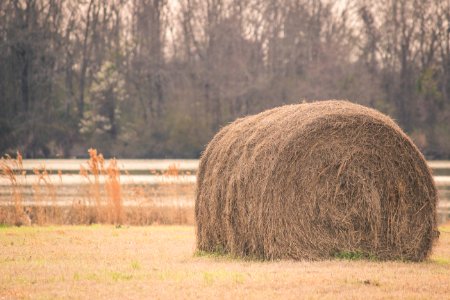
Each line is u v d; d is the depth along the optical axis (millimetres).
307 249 25703
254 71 141375
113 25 147625
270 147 25703
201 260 26109
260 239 25797
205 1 145750
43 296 19703
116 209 44656
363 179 26094
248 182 25891
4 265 24906
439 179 73000
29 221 43188
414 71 140250
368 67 142500
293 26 146250
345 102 27000
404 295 19469
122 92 139000
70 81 143500
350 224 26031
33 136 131125
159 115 140125
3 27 138750
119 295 19781
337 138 25953
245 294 19703
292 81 137625
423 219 26344
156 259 26547
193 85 140125
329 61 137875
